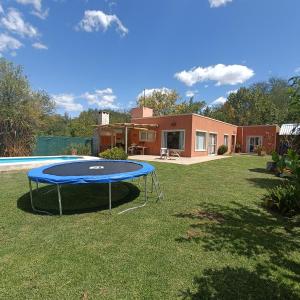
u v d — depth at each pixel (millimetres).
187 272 2854
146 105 43281
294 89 3709
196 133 18703
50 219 4641
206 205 5590
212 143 21906
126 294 2451
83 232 4004
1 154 15984
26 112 16516
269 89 44750
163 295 2443
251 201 5957
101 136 22062
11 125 15727
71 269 2887
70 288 2533
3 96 15906
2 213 4980
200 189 7230
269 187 7582
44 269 2883
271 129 25344
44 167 6531
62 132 28141
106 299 2371
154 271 2863
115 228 4188
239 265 3037
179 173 10242
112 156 13805
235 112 42375
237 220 4645
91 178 4914
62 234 3920
